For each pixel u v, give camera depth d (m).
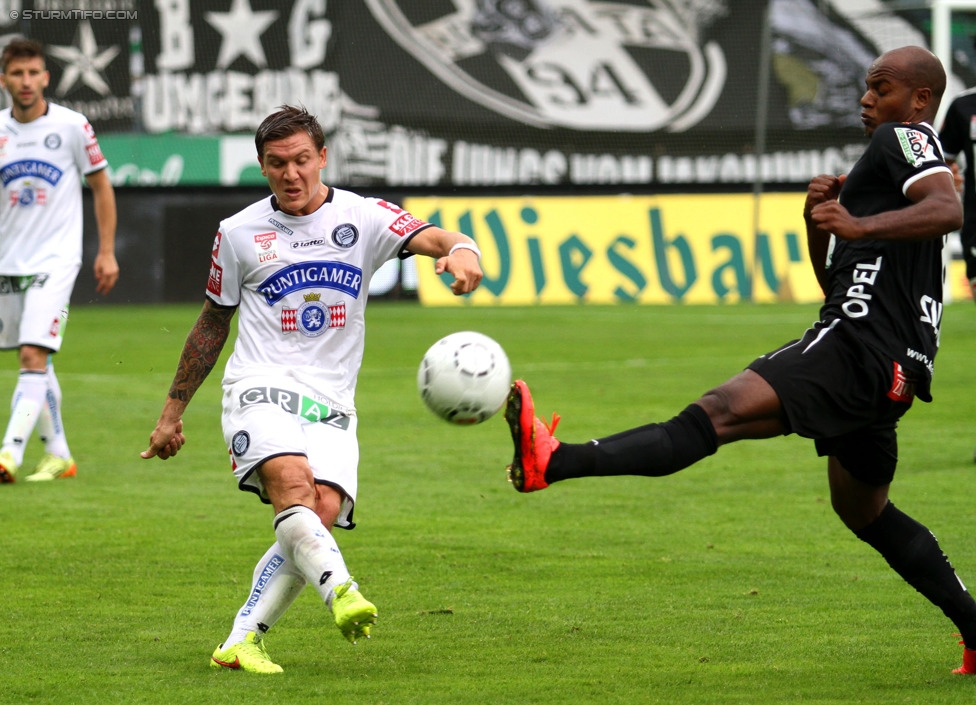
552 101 95.38
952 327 71.88
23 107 29.22
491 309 85.25
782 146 97.31
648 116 96.56
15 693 13.94
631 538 22.95
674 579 19.84
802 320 76.00
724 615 17.67
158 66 89.62
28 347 29.00
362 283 15.55
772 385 13.81
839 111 96.88
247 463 14.62
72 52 89.06
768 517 24.86
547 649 15.96
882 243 14.32
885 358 13.98
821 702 13.65
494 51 94.44
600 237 93.00
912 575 15.10
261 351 15.43
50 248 29.33
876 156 14.30
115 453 33.03
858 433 14.73
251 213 15.50
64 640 16.30
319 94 92.06
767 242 94.12
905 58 14.72
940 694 13.96
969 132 31.52
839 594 18.88
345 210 15.51
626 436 13.52
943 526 23.44
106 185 30.34
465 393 13.96
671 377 48.78
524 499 26.80
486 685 14.30
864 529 15.41
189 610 17.91
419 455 32.66
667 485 28.48
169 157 89.88
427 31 93.31
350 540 22.80
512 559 21.27
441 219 92.06
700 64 96.88
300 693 13.93
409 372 51.34
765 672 14.87
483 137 94.56
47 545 22.11
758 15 97.12
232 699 13.69
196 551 21.77
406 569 20.55
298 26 91.25
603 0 95.69
